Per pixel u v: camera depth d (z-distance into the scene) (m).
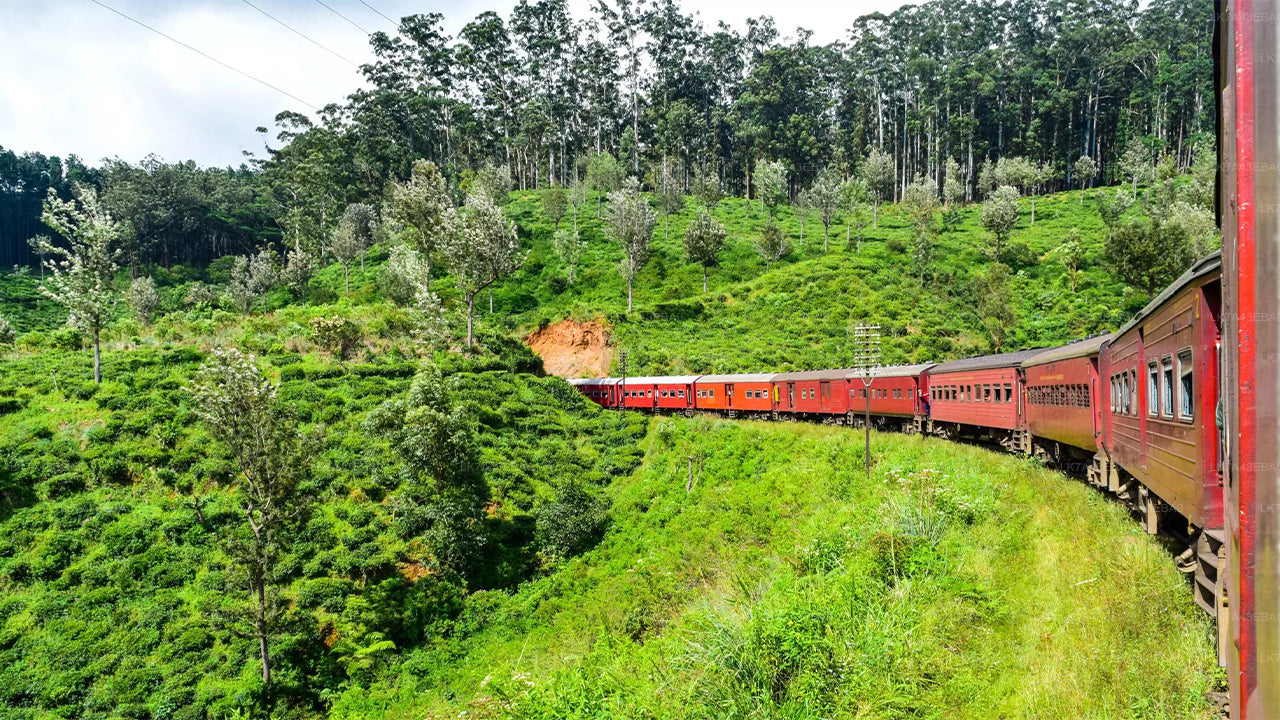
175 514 26.27
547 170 138.50
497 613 24.45
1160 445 10.43
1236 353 3.07
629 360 56.94
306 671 21.25
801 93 127.12
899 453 26.38
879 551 14.58
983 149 116.31
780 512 24.77
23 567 23.20
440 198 51.69
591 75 129.25
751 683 10.38
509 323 67.38
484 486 30.38
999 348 54.25
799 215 94.38
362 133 121.62
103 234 34.06
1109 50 120.94
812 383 38.56
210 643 21.36
